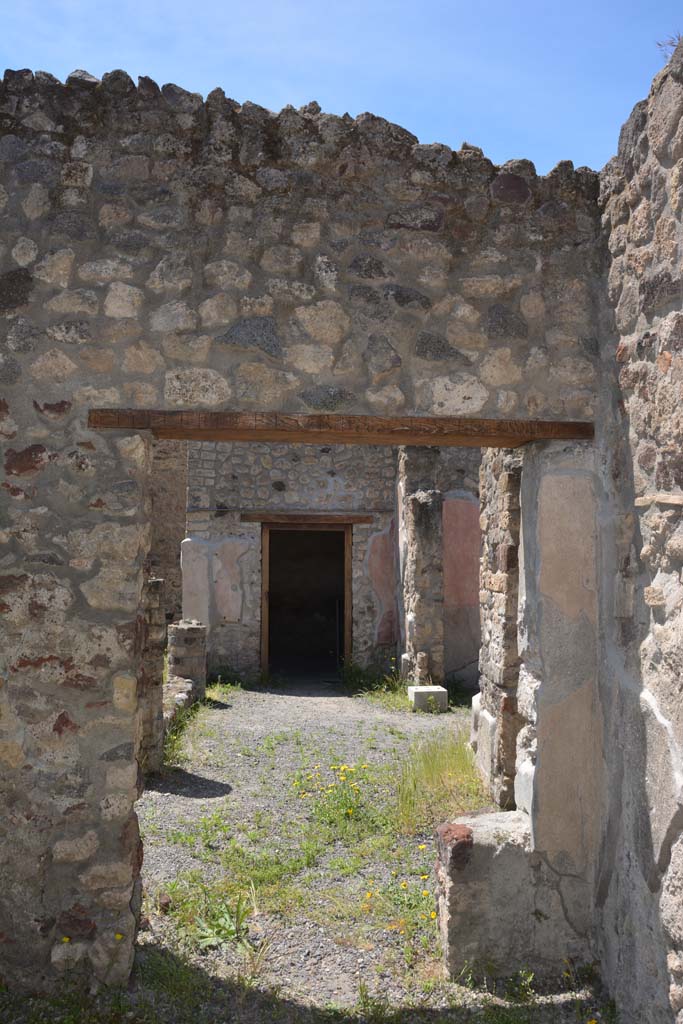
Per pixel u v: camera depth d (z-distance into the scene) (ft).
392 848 15.96
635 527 10.66
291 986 11.25
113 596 10.86
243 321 11.23
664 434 9.77
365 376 11.44
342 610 51.03
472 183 11.78
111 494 10.93
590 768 11.77
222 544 38.06
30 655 10.76
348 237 11.51
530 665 12.38
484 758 18.88
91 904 10.71
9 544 10.85
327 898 13.87
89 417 10.93
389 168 11.64
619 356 11.11
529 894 11.68
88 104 11.16
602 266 11.81
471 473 35.81
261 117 11.44
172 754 21.91
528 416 11.71
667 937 9.42
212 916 12.83
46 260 10.97
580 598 11.84
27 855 10.64
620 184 11.12
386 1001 10.85
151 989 10.74
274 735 25.21
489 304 11.75
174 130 11.24
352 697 33.99
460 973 11.50
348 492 38.68
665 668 9.68
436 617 32.94
